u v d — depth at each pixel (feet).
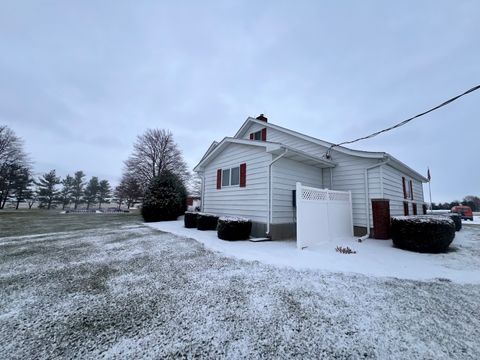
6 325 7.30
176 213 46.09
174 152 92.43
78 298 9.28
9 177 87.51
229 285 10.61
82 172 150.61
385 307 8.51
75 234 25.50
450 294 9.70
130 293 9.74
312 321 7.55
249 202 25.89
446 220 17.31
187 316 7.84
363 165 25.45
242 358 5.81
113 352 5.99
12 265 13.79
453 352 6.02
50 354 5.91
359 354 5.97
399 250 17.83
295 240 22.62
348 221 24.70
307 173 27.66
